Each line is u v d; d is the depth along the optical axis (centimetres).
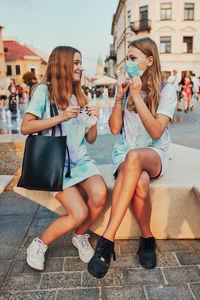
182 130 655
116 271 164
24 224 225
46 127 160
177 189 182
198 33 2638
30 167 156
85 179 169
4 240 201
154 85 181
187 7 2584
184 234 195
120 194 155
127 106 192
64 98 171
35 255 162
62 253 183
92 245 193
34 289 150
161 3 2584
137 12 2689
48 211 250
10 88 1388
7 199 279
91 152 461
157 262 171
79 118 165
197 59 2692
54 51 170
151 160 170
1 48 3678
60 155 155
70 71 168
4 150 310
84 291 148
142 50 176
